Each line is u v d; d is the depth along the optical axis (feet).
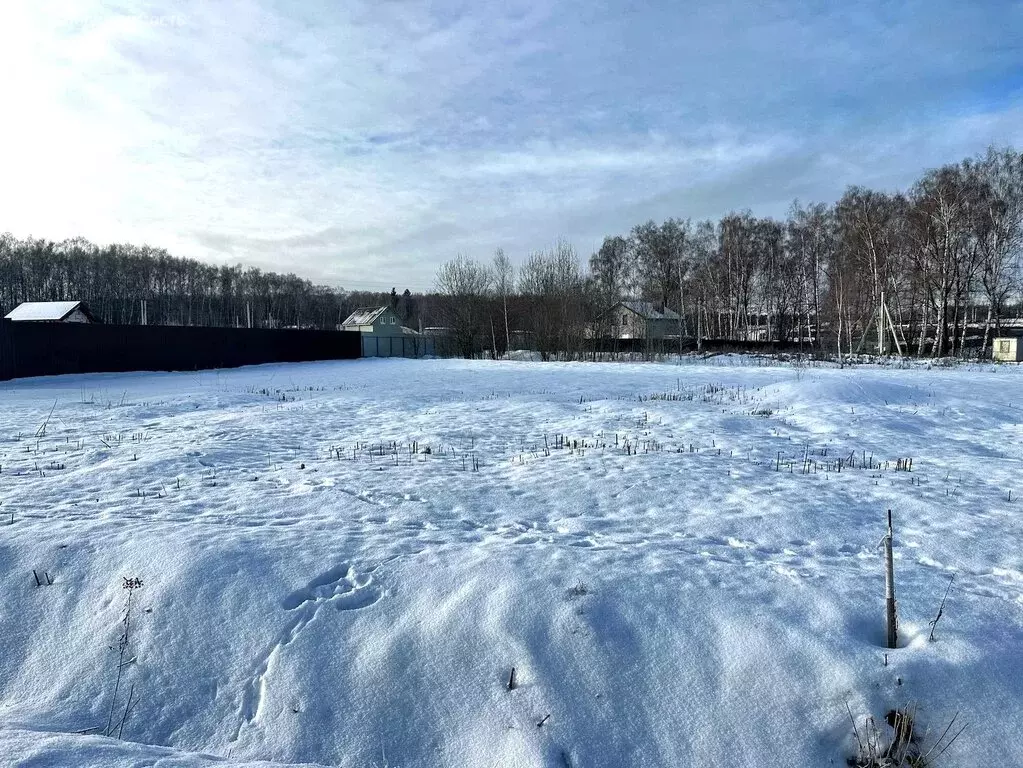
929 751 10.04
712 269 176.86
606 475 23.65
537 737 10.56
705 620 12.50
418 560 14.99
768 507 19.65
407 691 11.56
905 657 11.20
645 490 21.59
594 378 74.64
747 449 29.78
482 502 20.43
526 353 141.28
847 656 11.31
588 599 13.10
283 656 12.31
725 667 11.46
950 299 143.43
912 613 12.65
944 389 56.49
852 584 13.91
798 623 12.26
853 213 139.23
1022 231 125.59
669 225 197.36
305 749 10.77
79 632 13.11
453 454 28.32
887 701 10.63
